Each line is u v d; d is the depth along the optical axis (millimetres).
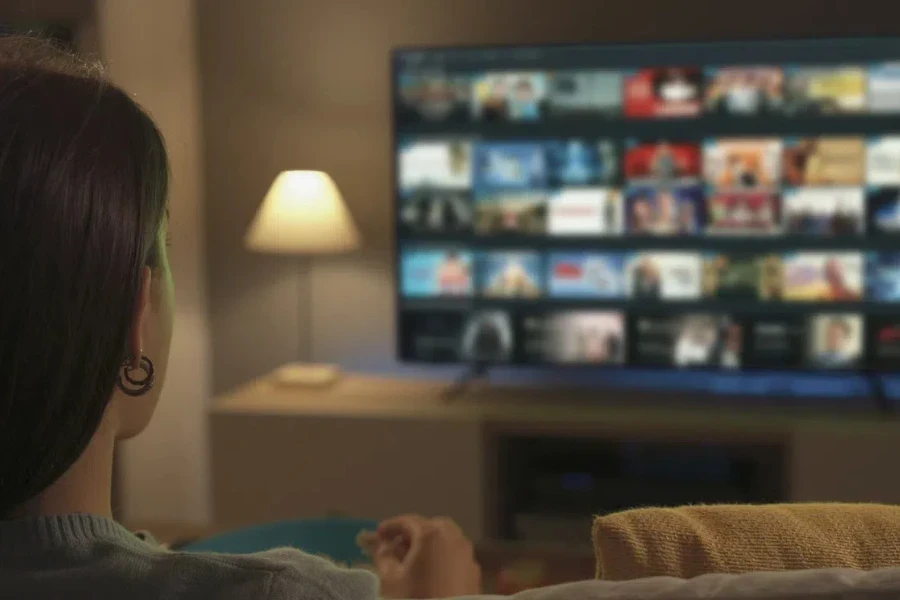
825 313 3146
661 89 3146
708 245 3182
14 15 3170
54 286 452
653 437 2973
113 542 500
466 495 3082
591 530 569
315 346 3648
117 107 497
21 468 473
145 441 3658
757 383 3354
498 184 3275
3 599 474
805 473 2898
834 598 495
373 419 3109
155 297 525
